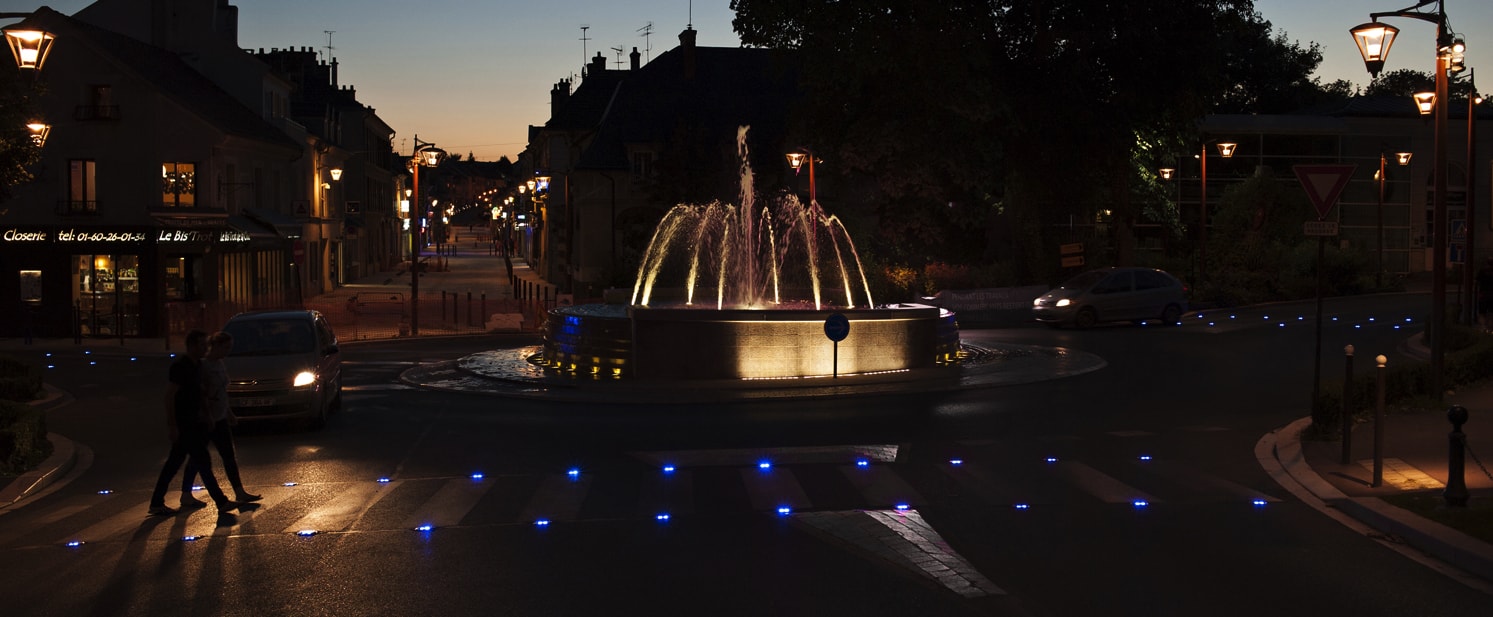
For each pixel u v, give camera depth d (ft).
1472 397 53.83
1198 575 26.43
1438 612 23.63
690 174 148.97
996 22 130.52
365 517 33.76
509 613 23.86
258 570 27.61
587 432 50.85
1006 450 44.39
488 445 47.62
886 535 30.42
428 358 88.33
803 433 49.57
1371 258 154.10
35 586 26.37
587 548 29.48
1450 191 184.44
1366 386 48.44
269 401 50.42
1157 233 178.81
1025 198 135.03
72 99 113.60
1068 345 88.63
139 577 27.09
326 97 204.95
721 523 32.19
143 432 52.95
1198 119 150.71
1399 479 36.27
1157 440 46.29
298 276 116.98
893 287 131.54
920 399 60.85
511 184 459.73
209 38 145.69
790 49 131.85
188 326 109.50
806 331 69.41
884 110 129.70
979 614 23.57
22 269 109.91
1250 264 136.36
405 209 292.81
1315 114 195.11
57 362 88.48
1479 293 94.43
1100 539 29.94
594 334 73.26
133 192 114.11
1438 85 51.83
